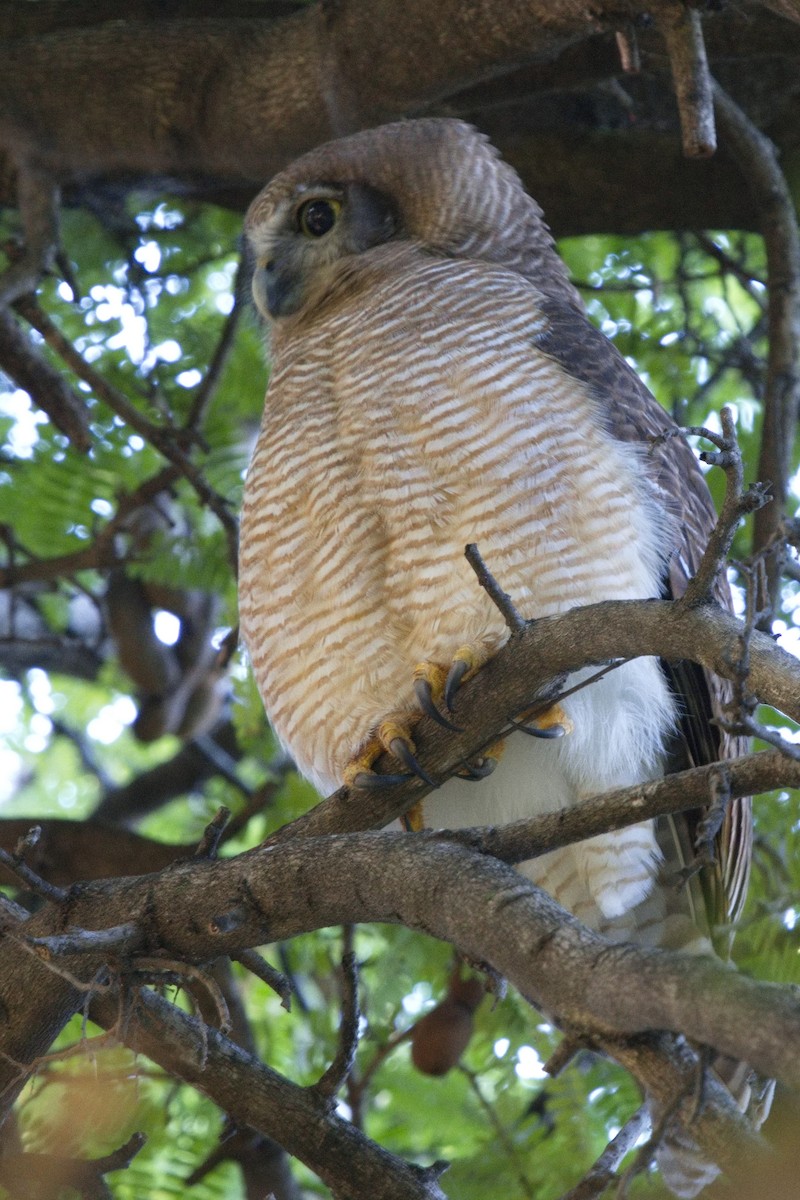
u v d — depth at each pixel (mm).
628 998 5164
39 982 7395
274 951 13570
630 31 9961
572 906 9805
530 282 10266
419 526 8992
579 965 5445
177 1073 7695
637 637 6852
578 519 8992
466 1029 10508
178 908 7055
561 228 13672
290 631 9445
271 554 9469
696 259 14977
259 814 12859
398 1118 12203
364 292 10094
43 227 12117
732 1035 4797
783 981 9820
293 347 9984
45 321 11664
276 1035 13383
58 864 12570
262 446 9656
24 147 12344
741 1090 8047
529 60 10969
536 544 8906
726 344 14492
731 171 13234
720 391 14273
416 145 11641
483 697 7773
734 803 9484
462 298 9570
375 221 11586
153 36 12211
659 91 13430
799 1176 5254
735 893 9875
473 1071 11727
